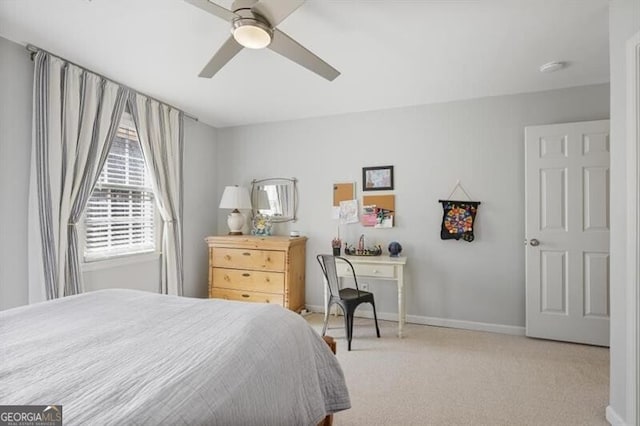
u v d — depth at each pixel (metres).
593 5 1.69
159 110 3.12
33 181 2.14
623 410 1.59
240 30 1.41
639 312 1.47
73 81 2.31
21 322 1.29
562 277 2.73
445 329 3.11
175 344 1.07
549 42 2.07
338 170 3.59
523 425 1.69
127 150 2.94
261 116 3.67
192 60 2.30
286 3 1.32
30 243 2.15
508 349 2.63
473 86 2.80
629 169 1.51
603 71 2.51
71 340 1.11
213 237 3.52
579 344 2.70
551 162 2.74
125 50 2.16
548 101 2.88
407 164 3.32
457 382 2.12
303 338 1.34
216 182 4.11
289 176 3.80
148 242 3.18
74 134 2.31
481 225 3.07
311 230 3.70
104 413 0.69
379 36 1.99
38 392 0.78
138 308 1.49
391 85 2.78
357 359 2.47
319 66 1.81
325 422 1.48
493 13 1.76
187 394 0.79
